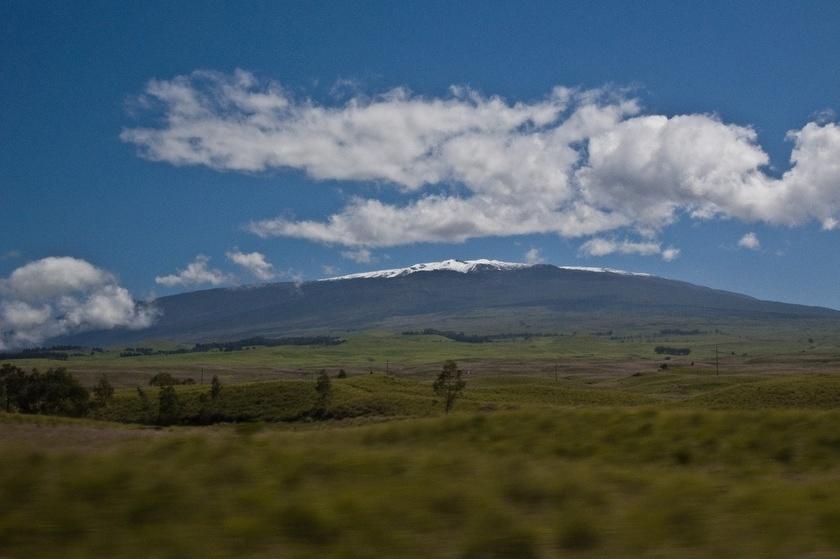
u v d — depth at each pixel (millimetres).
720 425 23016
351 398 123000
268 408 121062
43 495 15102
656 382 189750
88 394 118375
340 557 11680
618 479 17062
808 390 95125
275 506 14031
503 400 131500
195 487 15914
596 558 11719
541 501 15133
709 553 11805
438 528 13062
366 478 17203
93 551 12008
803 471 19031
